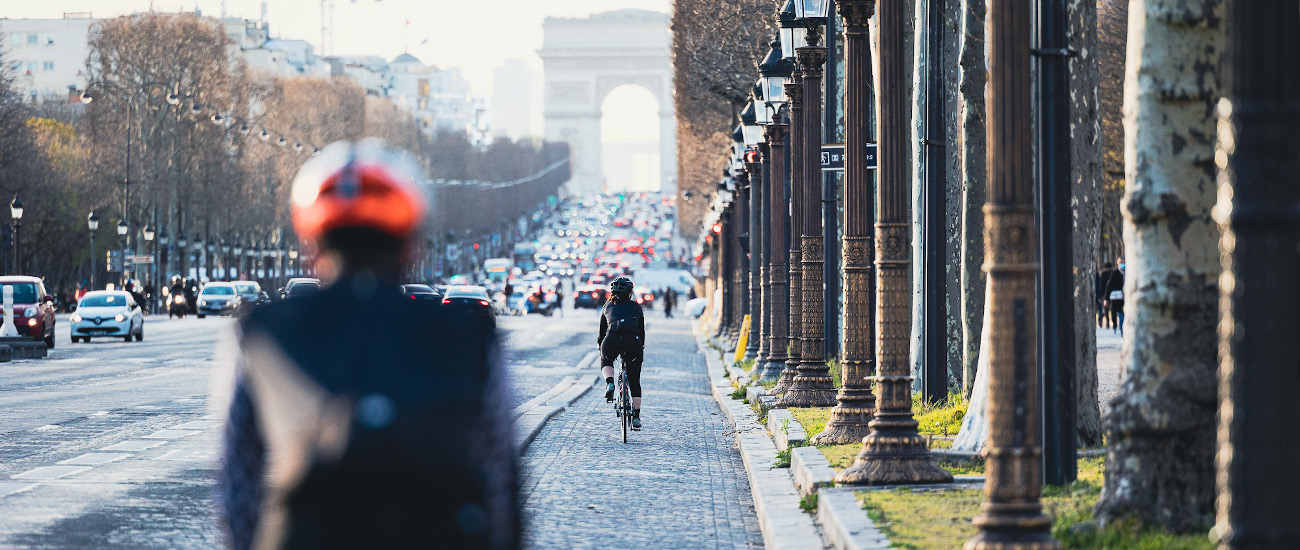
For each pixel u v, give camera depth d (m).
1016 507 22.61
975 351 47.44
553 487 39.50
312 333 10.59
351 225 11.00
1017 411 22.62
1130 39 23.77
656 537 31.70
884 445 33.25
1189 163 23.11
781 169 77.62
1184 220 23.12
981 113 46.62
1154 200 23.11
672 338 166.25
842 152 52.69
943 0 48.75
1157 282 23.20
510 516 11.24
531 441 51.69
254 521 10.58
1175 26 23.08
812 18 56.88
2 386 76.12
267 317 10.73
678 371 103.81
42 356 108.25
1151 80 23.19
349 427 10.31
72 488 37.41
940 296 48.84
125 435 50.81
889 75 34.16
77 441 48.81
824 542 27.66
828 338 71.06
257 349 10.62
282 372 10.49
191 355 109.88
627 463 45.56
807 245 59.34
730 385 81.50
